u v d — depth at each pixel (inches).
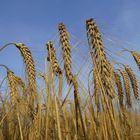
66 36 7.8
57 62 7.9
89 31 7.3
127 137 8.7
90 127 8.3
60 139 7.0
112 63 7.2
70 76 7.8
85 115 8.5
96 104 7.6
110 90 7.0
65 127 7.9
